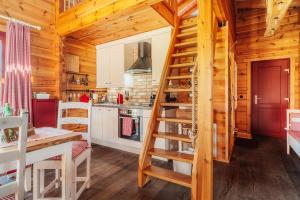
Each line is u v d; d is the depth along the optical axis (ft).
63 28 12.14
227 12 10.33
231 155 11.79
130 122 12.04
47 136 5.14
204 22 6.76
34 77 11.68
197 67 7.50
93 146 13.66
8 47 9.78
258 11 16.31
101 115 13.87
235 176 8.73
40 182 6.46
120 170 9.34
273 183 8.04
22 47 10.32
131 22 11.96
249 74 16.83
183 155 7.88
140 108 11.64
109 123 13.32
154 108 9.20
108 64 15.84
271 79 16.42
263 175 8.84
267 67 16.57
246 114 17.02
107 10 9.71
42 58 12.09
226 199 6.84
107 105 13.48
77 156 6.42
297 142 9.63
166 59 10.80
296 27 14.67
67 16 11.88
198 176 6.60
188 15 13.37
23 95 10.37
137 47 15.34
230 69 12.09
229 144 11.09
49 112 11.32
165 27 12.72
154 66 13.19
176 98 12.37
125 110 12.44
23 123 3.50
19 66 10.14
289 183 8.04
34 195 6.00
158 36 13.03
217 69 10.91
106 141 13.69
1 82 10.11
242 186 7.78
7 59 9.74
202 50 6.75
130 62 15.24
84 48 15.70
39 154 4.45
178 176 7.44
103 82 16.16
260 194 7.16
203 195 6.63
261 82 16.87
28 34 10.64
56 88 12.66
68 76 14.46
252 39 16.58
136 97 15.15
